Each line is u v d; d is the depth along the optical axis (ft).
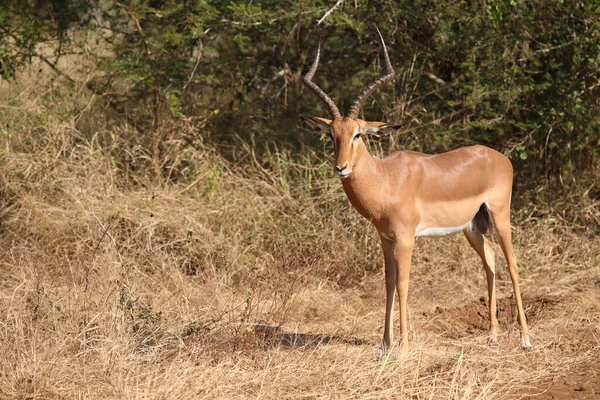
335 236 48.91
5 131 51.60
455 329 39.75
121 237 46.06
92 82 61.31
